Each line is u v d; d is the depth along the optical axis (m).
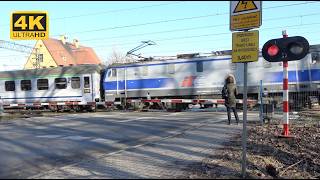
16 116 26.67
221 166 8.91
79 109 33.38
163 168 8.69
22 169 8.84
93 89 32.59
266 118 17.12
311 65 25.41
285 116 12.89
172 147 11.37
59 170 8.57
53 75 33.94
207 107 29.70
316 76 25.27
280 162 10.24
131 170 8.54
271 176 8.56
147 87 30.67
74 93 33.19
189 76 29.28
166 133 14.90
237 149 10.91
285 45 10.48
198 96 29.05
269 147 11.47
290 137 12.66
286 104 12.91
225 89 16.42
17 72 35.38
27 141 13.20
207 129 15.19
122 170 8.54
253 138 12.76
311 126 15.55
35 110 34.91
